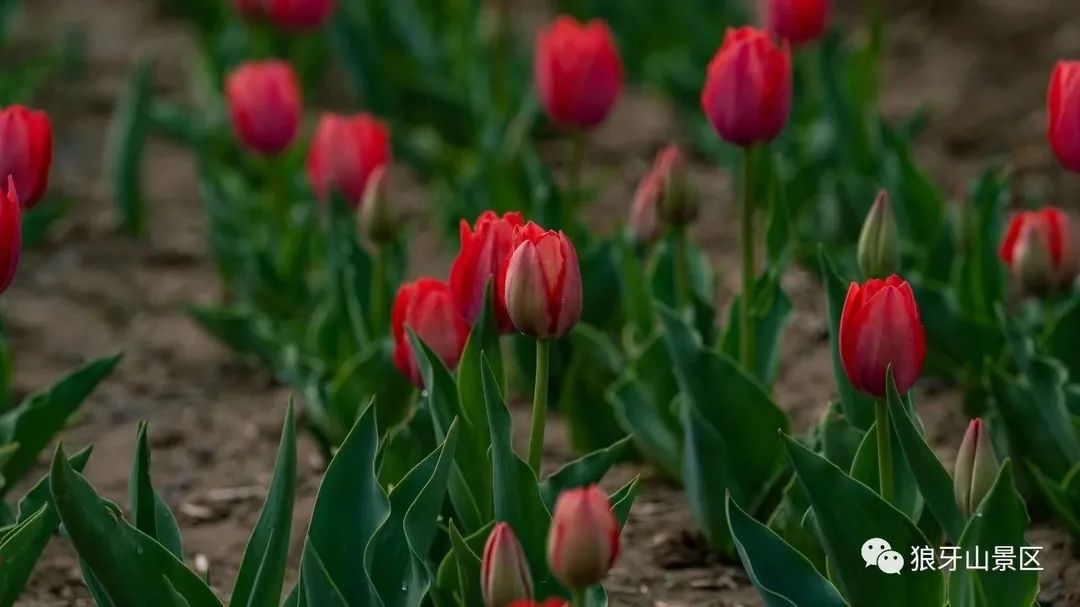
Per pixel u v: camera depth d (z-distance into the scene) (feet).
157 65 56.03
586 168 46.75
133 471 19.12
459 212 37.11
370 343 29.50
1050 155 45.80
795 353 34.78
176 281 40.45
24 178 22.53
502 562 16.07
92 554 17.63
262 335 33.76
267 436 31.81
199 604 18.42
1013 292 36.09
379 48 49.16
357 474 19.01
